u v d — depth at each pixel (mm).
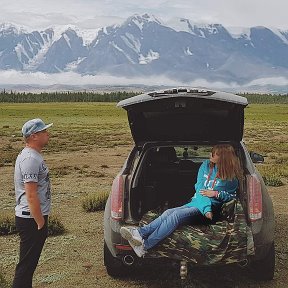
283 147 29812
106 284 6512
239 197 6066
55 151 27828
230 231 5594
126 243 5945
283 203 11602
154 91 6574
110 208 6172
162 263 5844
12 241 8461
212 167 6066
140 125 7270
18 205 5582
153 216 6176
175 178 7227
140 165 6539
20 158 5523
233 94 6652
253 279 6625
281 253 7680
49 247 8094
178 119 7105
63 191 13617
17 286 5582
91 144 33000
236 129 7105
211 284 6461
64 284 6504
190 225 5777
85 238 8625
